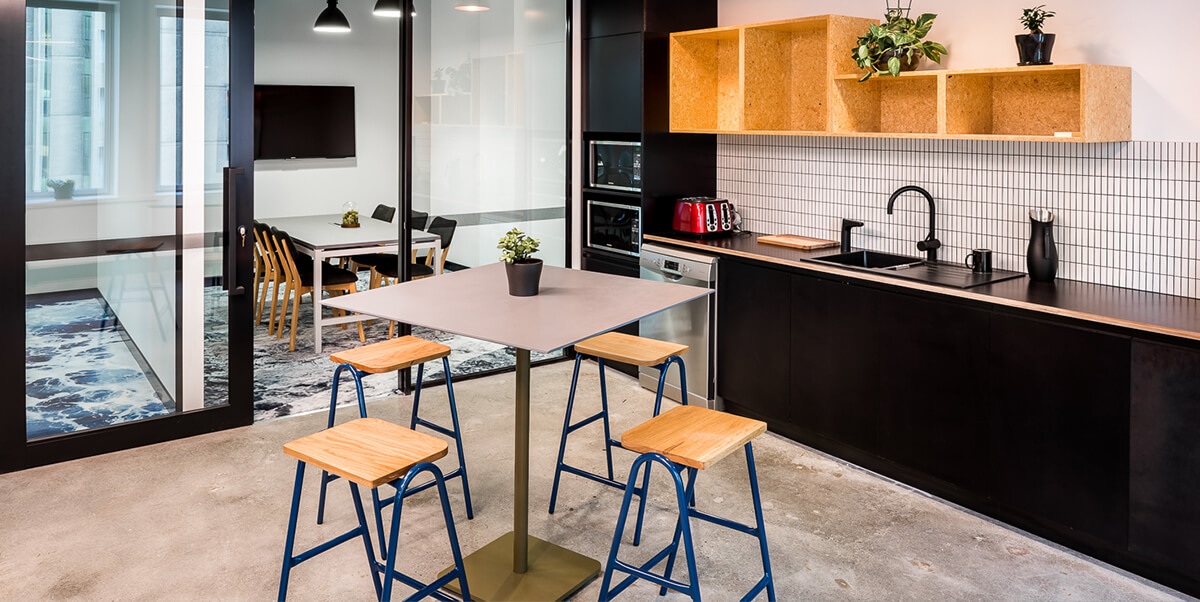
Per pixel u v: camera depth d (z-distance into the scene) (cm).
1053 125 361
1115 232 342
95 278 394
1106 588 286
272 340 617
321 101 579
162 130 404
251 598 278
